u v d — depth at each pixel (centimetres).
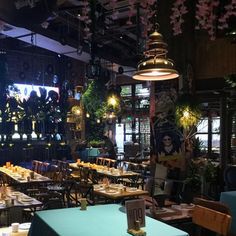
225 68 770
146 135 1628
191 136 741
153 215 443
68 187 848
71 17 939
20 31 880
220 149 797
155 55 356
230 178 699
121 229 262
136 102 1683
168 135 751
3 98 1066
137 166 1051
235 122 802
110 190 688
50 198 707
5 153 1315
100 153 1405
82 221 283
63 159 1305
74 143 1495
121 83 1767
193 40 792
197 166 731
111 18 996
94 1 803
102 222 280
